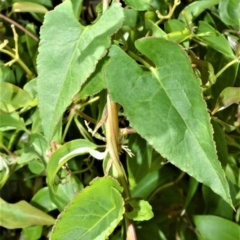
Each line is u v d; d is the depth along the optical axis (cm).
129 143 13
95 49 10
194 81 10
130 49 12
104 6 11
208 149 10
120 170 11
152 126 10
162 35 13
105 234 10
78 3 12
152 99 10
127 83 10
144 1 12
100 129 14
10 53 14
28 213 14
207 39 13
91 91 11
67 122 14
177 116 10
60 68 10
